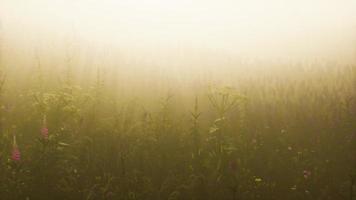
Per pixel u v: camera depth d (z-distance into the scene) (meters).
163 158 7.45
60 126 7.68
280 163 7.96
